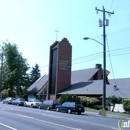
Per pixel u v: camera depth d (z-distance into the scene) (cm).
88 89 4650
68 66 5397
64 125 1573
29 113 2492
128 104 3366
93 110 3684
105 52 3033
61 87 5266
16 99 4766
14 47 7200
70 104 3081
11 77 6850
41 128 1395
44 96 5859
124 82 4331
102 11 3105
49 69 5547
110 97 3794
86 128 1464
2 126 1421
